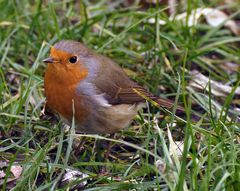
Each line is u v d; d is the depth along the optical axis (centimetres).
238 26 1420
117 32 1352
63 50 939
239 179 846
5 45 1280
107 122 979
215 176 888
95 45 1293
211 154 918
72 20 1404
